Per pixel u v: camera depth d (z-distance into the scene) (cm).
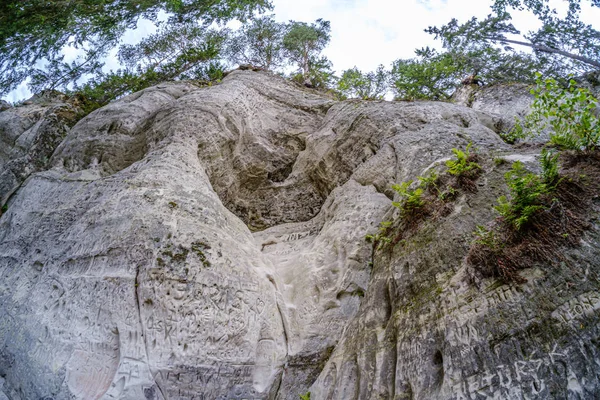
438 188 563
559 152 502
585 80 1085
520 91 933
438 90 1347
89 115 931
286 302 598
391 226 584
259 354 521
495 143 648
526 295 366
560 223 396
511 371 333
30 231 647
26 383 479
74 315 494
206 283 521
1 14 940
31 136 945
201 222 594
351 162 800
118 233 548
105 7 1067
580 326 323
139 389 439
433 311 422
